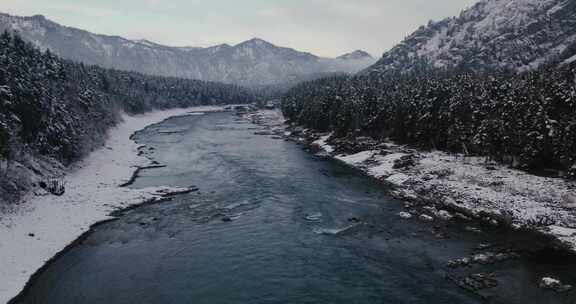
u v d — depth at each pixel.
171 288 30.11
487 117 68.25
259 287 30.19
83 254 36.28
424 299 28.22
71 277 31.94
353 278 31.55
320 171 70.69
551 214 44.16
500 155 65.50
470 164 66.00
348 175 67.81
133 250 37.12
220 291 29.62
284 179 64.19
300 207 49.69
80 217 43.97
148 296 28.97
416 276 31.75
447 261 34.47
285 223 44.00
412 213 47.59
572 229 40.34
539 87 69.94
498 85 79.06
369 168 71.62
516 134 61.84
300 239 39.53
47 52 100.38
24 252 34.78
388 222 44.41
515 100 66.50
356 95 108.56
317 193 56.09
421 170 64.94
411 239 39.53
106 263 34.44
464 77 105.06
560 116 59.62
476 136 66.88
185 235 40.62
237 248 37.44
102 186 56.62
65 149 64.06
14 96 57.53
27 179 48.09
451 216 46.00
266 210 48.44
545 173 58.25
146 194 53.53
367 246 37.84
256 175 66.44
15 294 29.00
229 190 57.25
